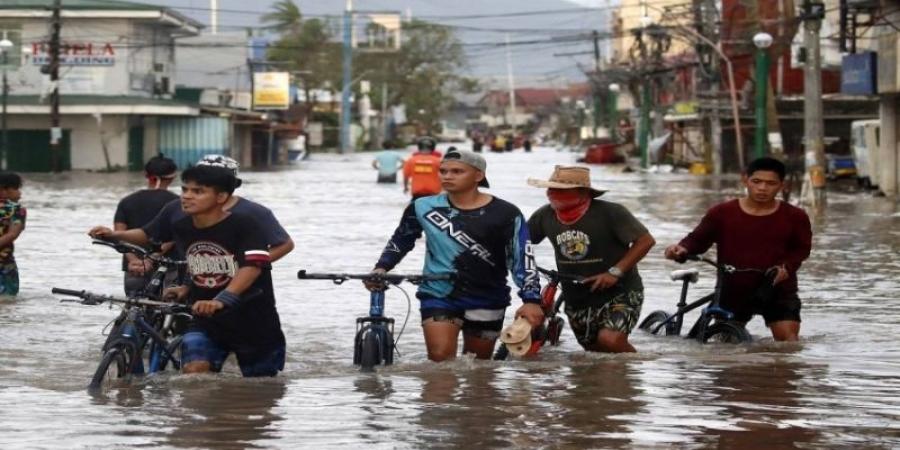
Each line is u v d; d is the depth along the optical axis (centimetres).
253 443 1551
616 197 7812
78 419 1688
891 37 7494
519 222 2161
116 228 2631
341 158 18362
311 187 9056
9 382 2019
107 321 2780
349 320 2838
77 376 2092
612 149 16038
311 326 2747
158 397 1845
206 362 2008
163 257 2156
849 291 3306
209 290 1989
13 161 12231
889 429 1645
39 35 12350
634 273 2356
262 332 2003
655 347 2430
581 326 2362
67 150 12244
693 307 2581
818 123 6825
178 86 15838
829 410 1767
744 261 2469
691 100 13450
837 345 2430
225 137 13175
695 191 8538
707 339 2492
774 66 12269
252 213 1975
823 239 4822
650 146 13500
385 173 9756
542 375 2047
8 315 2853
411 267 3772
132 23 12650
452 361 2161
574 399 1839
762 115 9375
